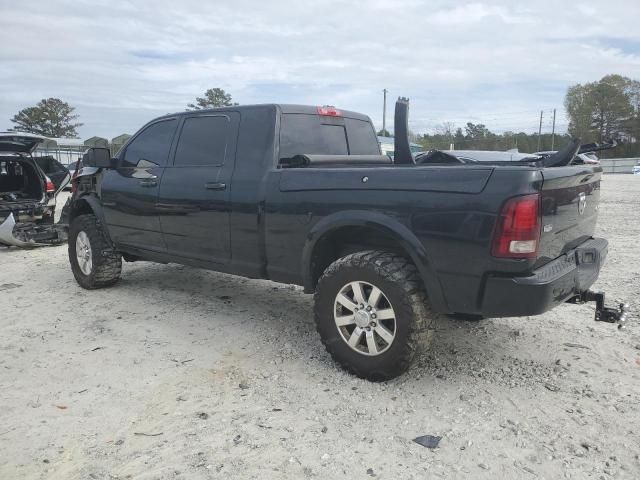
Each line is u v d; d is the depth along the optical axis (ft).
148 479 8.65
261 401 11.21
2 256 28.02
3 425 10.38
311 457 9.20
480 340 14.43
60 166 53.26
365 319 11.62
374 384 11.85
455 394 11.38
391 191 11.34
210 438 9.82
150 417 10.61
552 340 14.40
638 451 9.24
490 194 10.11
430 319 11.26
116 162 18.93
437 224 10.68
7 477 8.76
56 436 9.97
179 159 16.58
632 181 97.60
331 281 12.10
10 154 31.17
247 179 14.28
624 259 24.12
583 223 12.41
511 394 11.35
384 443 9.59
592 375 12.23
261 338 14.92
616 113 241.96
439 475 8.68
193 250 16.11
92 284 19.88
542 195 10.09
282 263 13.67
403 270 11.22
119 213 18.48
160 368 12.96
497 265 10.13
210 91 232.12
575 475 8.62
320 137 15.61
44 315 17.20
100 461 9.16
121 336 15.19
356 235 12.80
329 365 12.91
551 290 10.05
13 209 29.89
